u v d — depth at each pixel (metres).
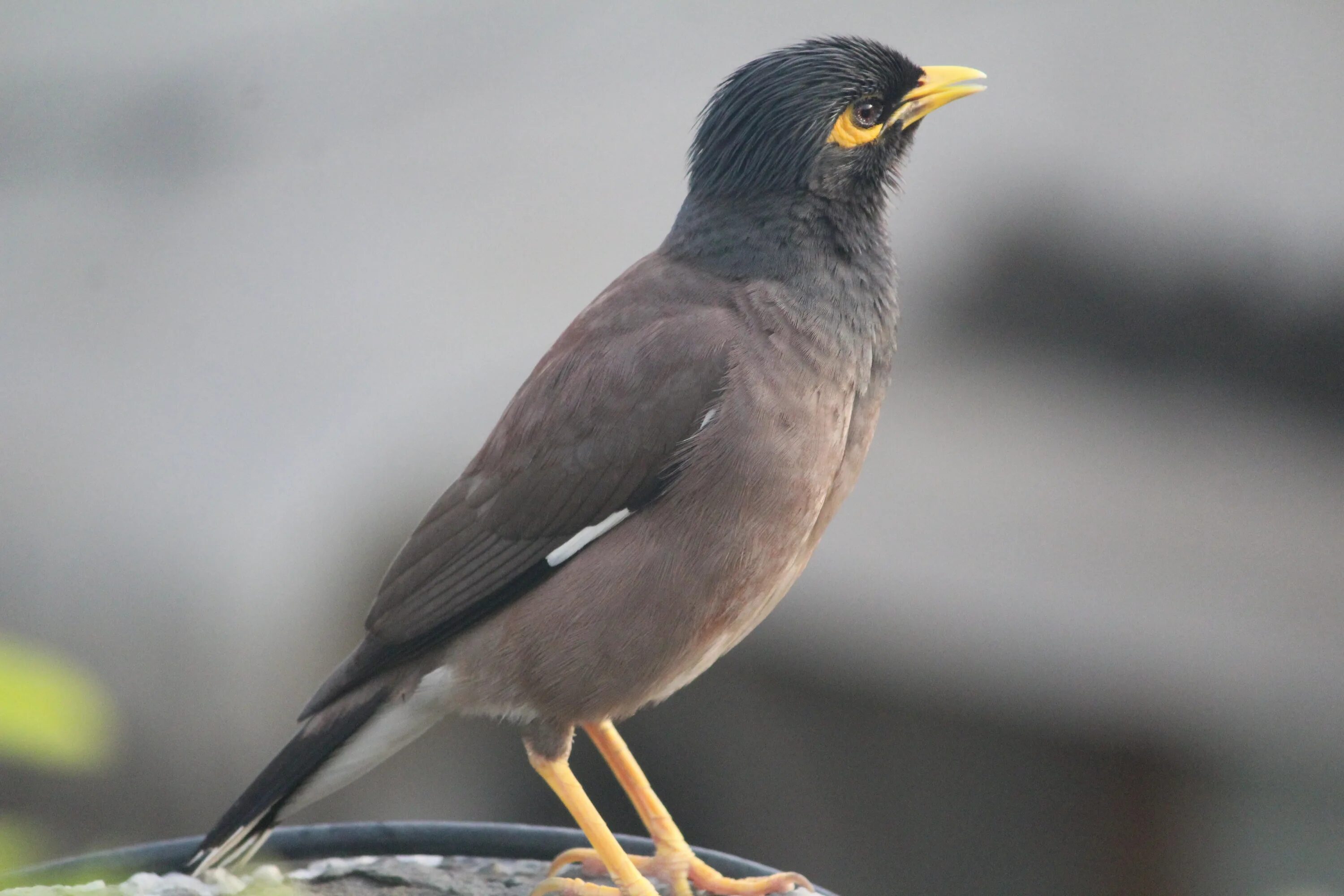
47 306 11.98
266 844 6.29
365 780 10.64
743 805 11.18
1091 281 12.06
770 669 11.09
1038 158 12.38
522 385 6.39
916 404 11.67
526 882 6.18
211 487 9.60
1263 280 11.88
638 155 12.68
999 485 10.86
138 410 10.46
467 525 6.13
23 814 8.59
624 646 5.92
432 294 11.18
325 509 9.45
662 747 11.22
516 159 12.88
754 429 5.79
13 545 9.38
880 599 10.43
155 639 8.98
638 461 5.86
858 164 6.28
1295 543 10.58
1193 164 12.34
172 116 14.52
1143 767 10.90
